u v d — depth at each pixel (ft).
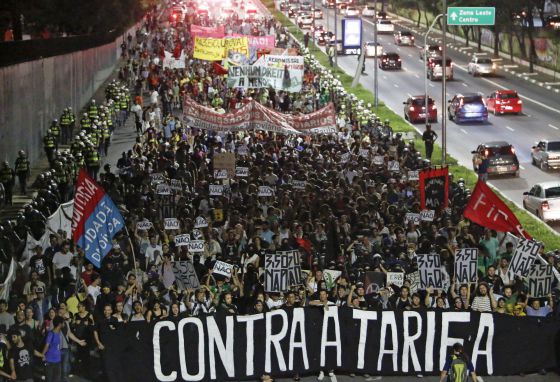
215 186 144.77
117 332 90.63
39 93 217.15
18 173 171.22
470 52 430.20
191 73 294.05
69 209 126.31
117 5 390.01
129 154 173.58
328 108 185.57
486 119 274.16
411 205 144.36
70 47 272.10
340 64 408.05
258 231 119.03
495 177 207.10
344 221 124.26
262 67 228.63
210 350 92.07
